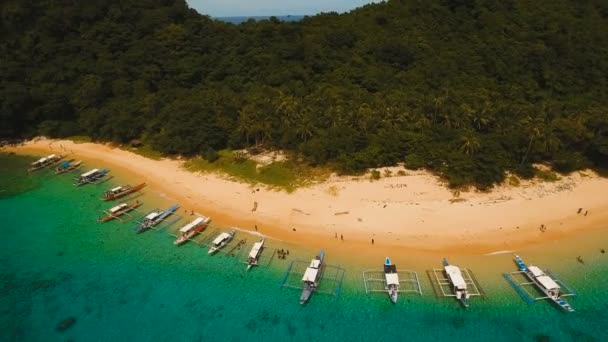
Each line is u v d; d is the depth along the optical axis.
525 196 70.25
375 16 127.44
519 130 78.38
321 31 121.94
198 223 64.94
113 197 76.62
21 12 110.75
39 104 106.38
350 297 51.06
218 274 55.91
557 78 103.00
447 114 85.25
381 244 60.44
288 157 84.19
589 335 45.59
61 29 115.31
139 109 100.00
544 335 45.62
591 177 76.44
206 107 94.00
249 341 45.97
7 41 109.44
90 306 51.31
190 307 50.78
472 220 64.81
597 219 65.25
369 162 75.50
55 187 82.25
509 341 45.00
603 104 92.44
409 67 110.56
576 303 49.59
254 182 78.44
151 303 51.56
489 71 107.94
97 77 107.44
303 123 82.50
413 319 47.88
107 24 117.56
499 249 58.97
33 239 64.75
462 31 120.56
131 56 112.44
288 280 54.19
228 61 116.25
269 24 125.00
